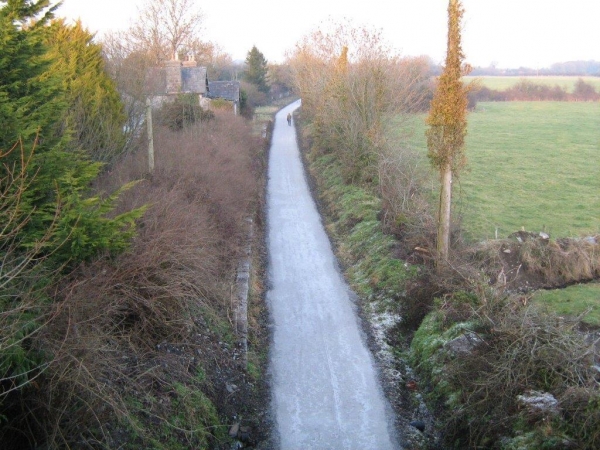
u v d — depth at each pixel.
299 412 10.16
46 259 7.92
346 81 24.61
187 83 41.34
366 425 9.77
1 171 7.87
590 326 11.54
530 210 20.30
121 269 9.35
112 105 17.20
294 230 21.02
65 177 8.68
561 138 37.81
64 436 6.62
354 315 13.95
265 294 15.23
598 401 7.36
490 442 8.16
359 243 18.11
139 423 7.82
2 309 6.39
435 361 10.66
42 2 9.69
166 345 9.84
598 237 15.49
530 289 13.95
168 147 20.28
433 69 44.25
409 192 18.58
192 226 12.66
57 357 6.39
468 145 35.59
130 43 34.94
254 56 72.88
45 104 9.34
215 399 9.83
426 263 14.42
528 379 8.54
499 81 87.38
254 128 46.66
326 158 31.30
